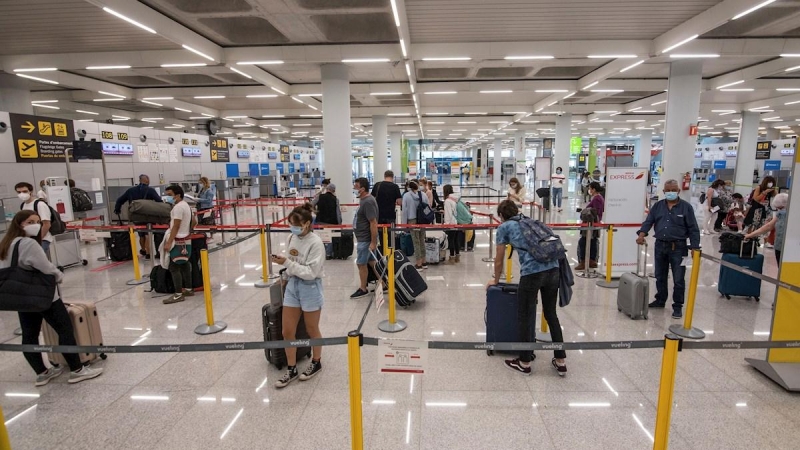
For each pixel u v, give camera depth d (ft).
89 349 8.80
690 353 14.10
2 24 25.85
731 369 13.00
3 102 38.19
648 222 17.97
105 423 10.68
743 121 66.13
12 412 11.21
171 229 19.44
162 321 17.44
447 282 22.93
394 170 105.50
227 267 26.91
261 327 16.71
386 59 31.22
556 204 61.26
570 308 18.44
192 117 69.92
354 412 7.96
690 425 10.30
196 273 21.42
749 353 13.99
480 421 10.57
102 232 23.15
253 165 70.95
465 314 17.99
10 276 11.25
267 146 80.43
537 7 24.06
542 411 10.94
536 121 81.82
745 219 26.61
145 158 46.62
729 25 27.32
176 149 52.29
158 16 23.66
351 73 41.01
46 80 36.27
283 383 12.19
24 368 13.66
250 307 19.07
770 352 12.51
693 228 16.51
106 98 48.42
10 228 11.67
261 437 10.04
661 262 17.89
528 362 12.80
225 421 10.69
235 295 20.93
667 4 23.59
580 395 11.68
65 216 27.04
